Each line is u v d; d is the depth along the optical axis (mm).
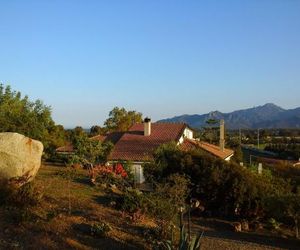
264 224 24719
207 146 43781
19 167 16156
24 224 13359
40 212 15039
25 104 30875
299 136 131625
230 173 25516
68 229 14172
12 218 13609
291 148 81938
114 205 18844
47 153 37656
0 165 15789
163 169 26734
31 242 12266
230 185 25125
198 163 26234
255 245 19594
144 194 19766
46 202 16656
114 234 14938
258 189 25469
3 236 12188
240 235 21547
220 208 25547
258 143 98062
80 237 13828
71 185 22188
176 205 17594
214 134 71500
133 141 41156
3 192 14797
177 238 15859
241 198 24906
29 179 16625
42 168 29391
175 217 17391
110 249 13531
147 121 42469
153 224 17156
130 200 18578
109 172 25906
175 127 43719
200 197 25547
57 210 15828
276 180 29828
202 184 25312
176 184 21203
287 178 34406
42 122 30562
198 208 25188
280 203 22797
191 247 13469
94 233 14328
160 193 19281
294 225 24375
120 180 25781
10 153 16000
